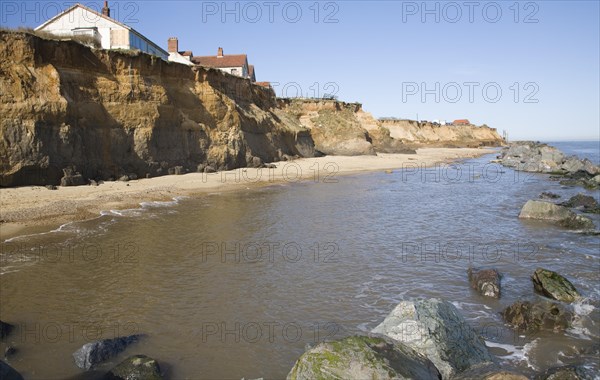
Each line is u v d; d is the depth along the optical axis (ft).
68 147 80.02
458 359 24.20
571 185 116.98
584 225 61.72
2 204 61.98
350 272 41.37
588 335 29.99
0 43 75.10
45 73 79.66
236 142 125.39
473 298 36.19
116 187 82.89
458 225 63.93
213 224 60.23
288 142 172.96
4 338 26.53
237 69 212.23
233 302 33.40
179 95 112.27
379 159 196.75
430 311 26.81
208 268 41.19
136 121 96.37
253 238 53.26
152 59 102.73
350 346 21.38
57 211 61.21
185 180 99.71
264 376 23.57
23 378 22.34
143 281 37.19
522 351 27.71
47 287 35.04
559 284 36.94
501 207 80.89
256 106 159.53
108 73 93.25
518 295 37.11
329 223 63.52
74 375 23.08
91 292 34.40
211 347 26.48
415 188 109.81
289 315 31.42
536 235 57.93
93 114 87.45
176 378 23.16
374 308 33.14
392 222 65.36
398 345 22.85
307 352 21.44
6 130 71.26
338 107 238.48
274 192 94.68
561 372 23.35
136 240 50.16
